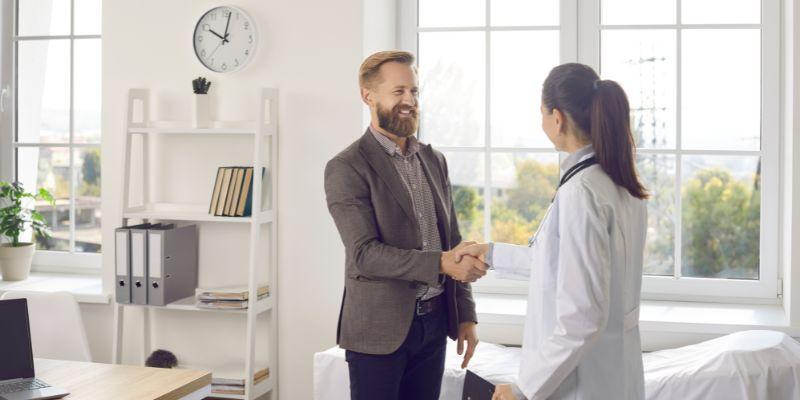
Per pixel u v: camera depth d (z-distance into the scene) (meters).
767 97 3.87
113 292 4.12
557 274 2.08
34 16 4.70
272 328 3.88
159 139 4.04
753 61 3.91
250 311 3.67
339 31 3.77
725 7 3.92
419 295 2.55
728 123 3.94
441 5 4.19
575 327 1.99
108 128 4.08
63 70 4.66
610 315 2.11
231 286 3.90
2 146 4.73
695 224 3.98
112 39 4.07
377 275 2.46
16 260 4.44
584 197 2.04
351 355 2.55
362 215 2.50
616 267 2.08
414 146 2.67
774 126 3.87
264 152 3.88
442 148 4.20
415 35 4.20
